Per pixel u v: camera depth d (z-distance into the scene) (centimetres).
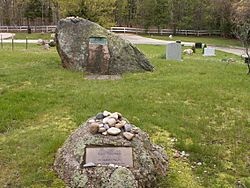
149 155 469
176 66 1439
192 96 906
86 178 427
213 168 526
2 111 716
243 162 552
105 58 1214
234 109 819
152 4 4938
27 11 4881
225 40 4400
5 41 2756
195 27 5047
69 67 1240
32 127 652
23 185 450
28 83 997
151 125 677
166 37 4406
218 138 642
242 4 3931
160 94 913
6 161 511
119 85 1010
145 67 1291
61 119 694
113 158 449
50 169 480
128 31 4741
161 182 462
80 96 857
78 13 3462
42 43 2428
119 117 511
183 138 624
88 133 476
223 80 1132
